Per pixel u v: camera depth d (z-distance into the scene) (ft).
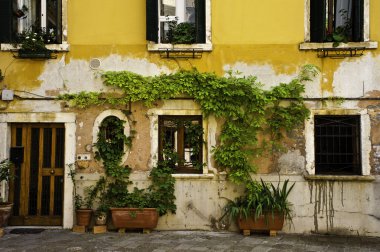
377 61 27.84
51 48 28.22
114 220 26.61
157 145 28.02
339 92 27.86
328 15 28.84
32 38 27.96
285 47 28.30
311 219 27.50
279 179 27.76
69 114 28.17
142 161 28.02
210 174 27.71
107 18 28.63
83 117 28.19
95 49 28.48
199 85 27.81
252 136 27.73
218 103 27.61
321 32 28.09
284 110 27.58
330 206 27.48
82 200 27.84
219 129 28.04
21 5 29.22
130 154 28.09
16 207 28.30
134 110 28.22
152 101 28.14
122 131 28.17
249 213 26.20
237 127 27.71
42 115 28.09
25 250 22.50
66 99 28.17
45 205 28.37
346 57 27.99
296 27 28.37
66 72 28.35
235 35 28.45
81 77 28.37
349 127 28.19
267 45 28.37
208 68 28.32
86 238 25.20
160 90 27.86
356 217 27.32
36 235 25.91
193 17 29.37
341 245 24.39
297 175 27.73
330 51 27.94
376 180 27.30
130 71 28.35
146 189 27.89
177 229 27.68
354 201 27.40
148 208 26.58
